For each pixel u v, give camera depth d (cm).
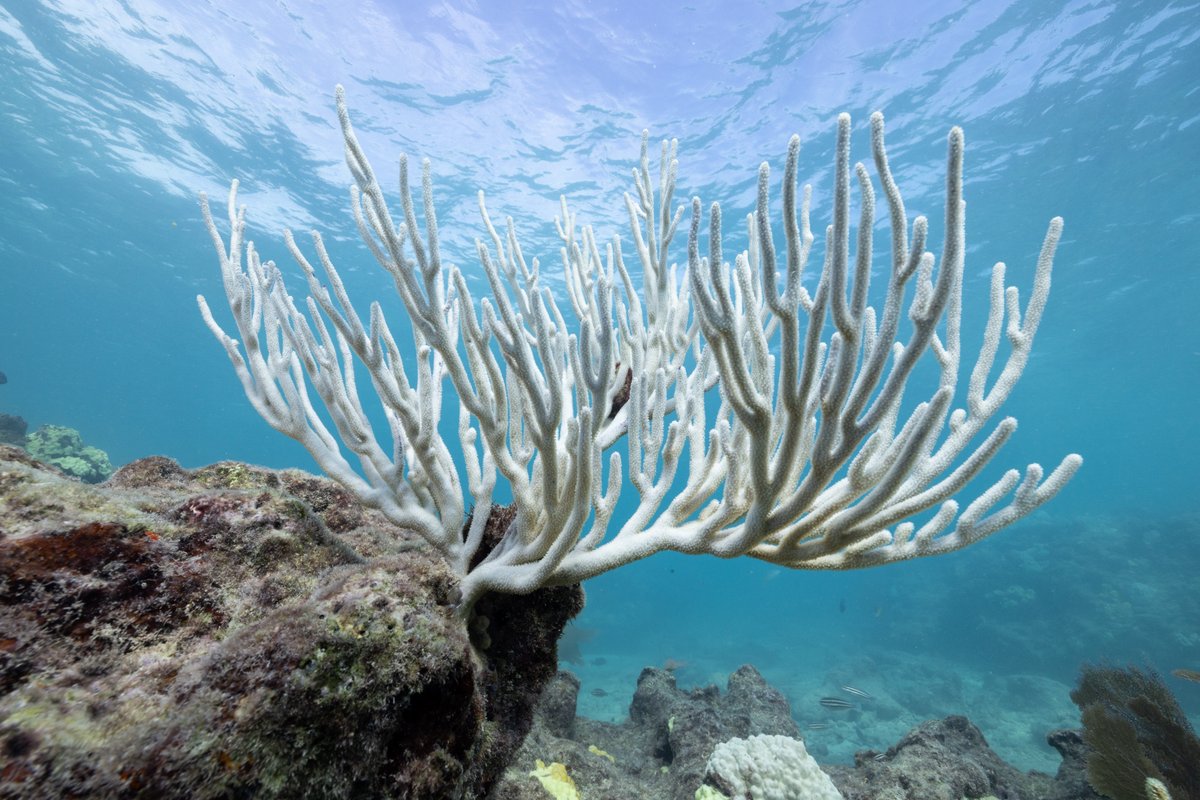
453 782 151
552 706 596
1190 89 1395
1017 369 187
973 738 610
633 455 226
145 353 4925
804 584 5088
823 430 168
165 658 133
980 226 1980
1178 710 490
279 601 163
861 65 1429
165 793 99
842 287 148
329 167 1895
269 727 112
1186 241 2050
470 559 263
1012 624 1966
